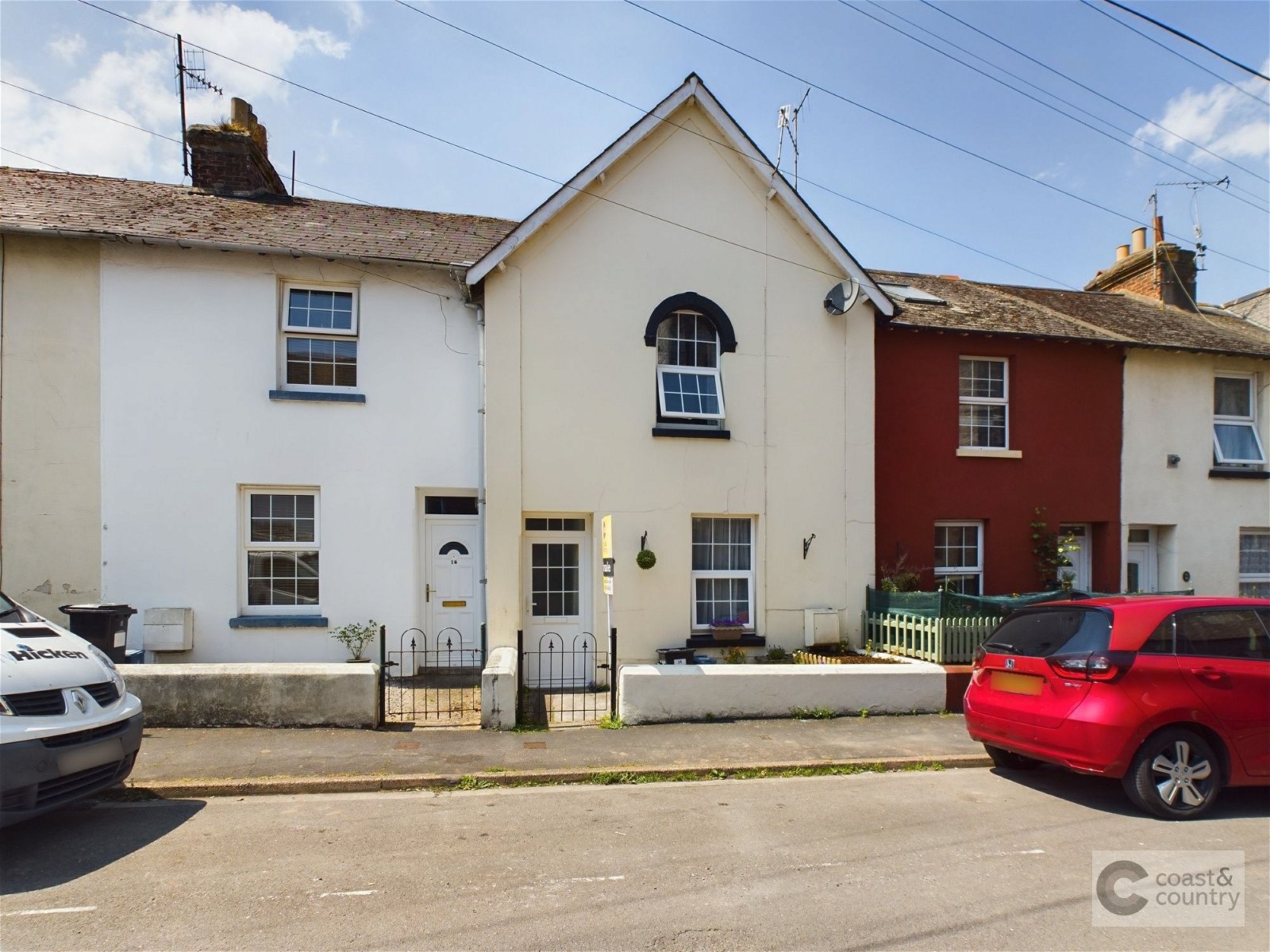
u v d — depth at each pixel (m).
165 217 10.38
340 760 6.62
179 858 4.71
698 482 10.52
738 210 10.88
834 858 4.86
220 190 12.03
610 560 8.43
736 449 10.69
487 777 6.36
